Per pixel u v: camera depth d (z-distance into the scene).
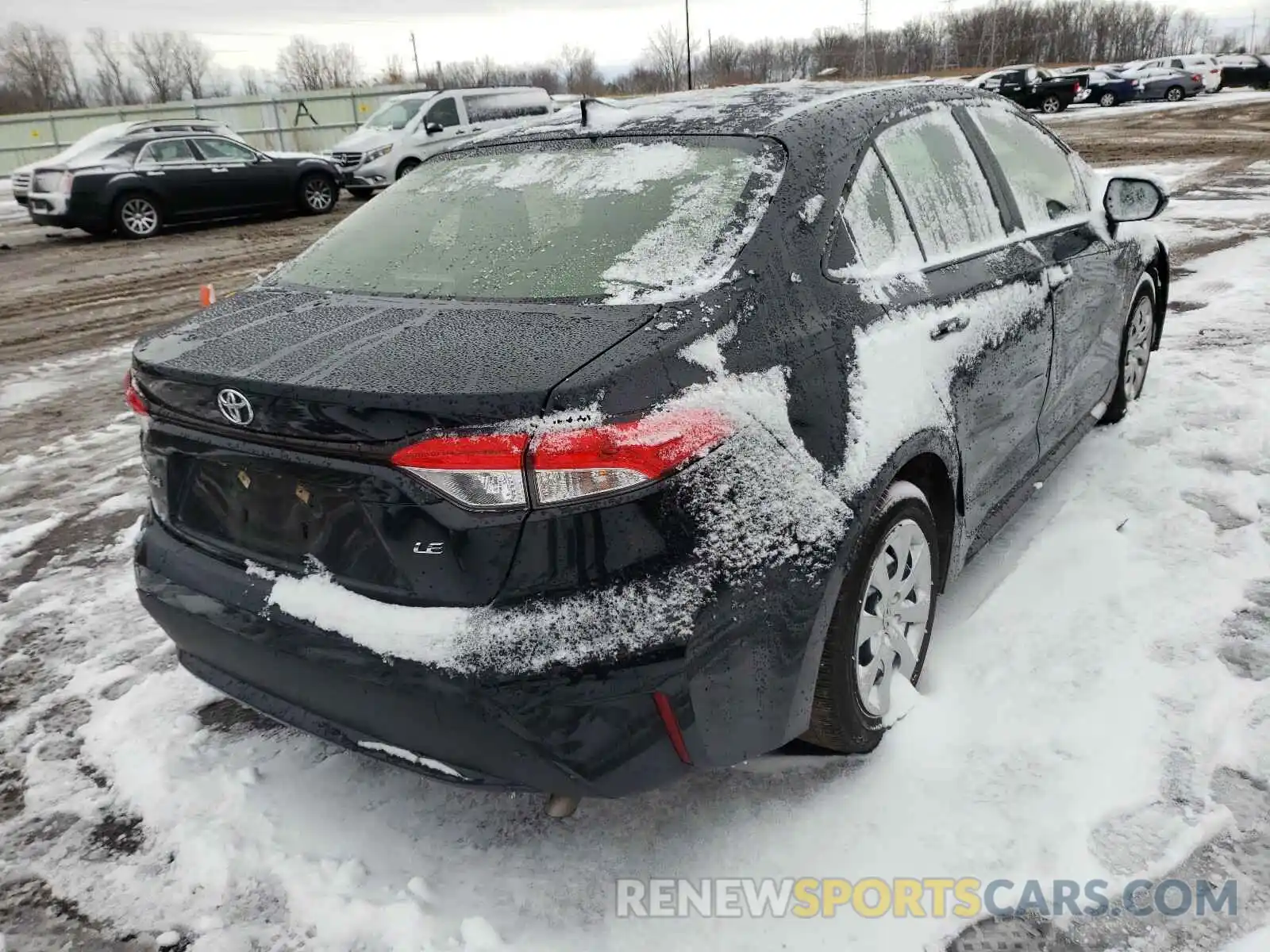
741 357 2.06
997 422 2.96
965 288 2.77
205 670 2.47
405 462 1.84
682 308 2.07
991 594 3.18
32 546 4.27
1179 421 4.39
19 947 2.16
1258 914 2.00
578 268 2.33
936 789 2.37
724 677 1.96
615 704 1.86
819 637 2.14
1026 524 3.62
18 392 6.80
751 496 1.99
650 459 1.83
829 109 2.69
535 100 18.45
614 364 1.88
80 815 2.55
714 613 1.91
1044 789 2.34
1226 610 2.97
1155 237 4.55
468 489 1.82
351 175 16.97
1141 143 18.17
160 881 2.31
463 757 1.96
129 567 4.02
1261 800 2.27
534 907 2.14
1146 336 4.59
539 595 1.85
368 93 31.81
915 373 2.45
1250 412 4.39
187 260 12.20
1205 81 32.28
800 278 2.27
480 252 2.53
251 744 2.79
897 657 2.60
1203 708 2.55
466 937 2.06
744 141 2.54
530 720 1.85
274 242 13.40
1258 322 5.86
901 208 2.69
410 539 1.90
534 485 1.80
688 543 1.89
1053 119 27.14
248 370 2.06
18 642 3.45
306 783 2.60
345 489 1.96
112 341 8.25
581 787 1.92
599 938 2.05
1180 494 3.73
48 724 2.96
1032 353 3.14
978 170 3.14
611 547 1.84
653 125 2.79
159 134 14.70
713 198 2.40
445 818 2.44
